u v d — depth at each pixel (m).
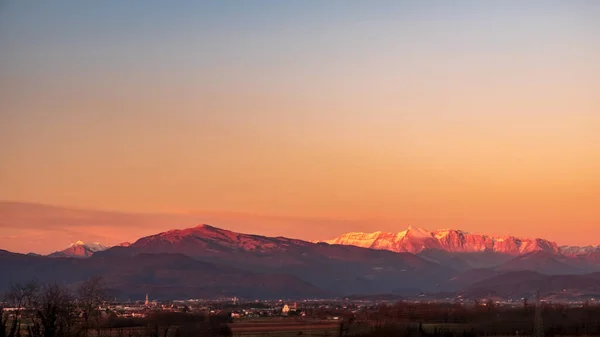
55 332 140.00
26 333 151.25
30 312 150.75
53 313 138.12
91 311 154.75
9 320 165.50
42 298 153.88
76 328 146.88
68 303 148.25
